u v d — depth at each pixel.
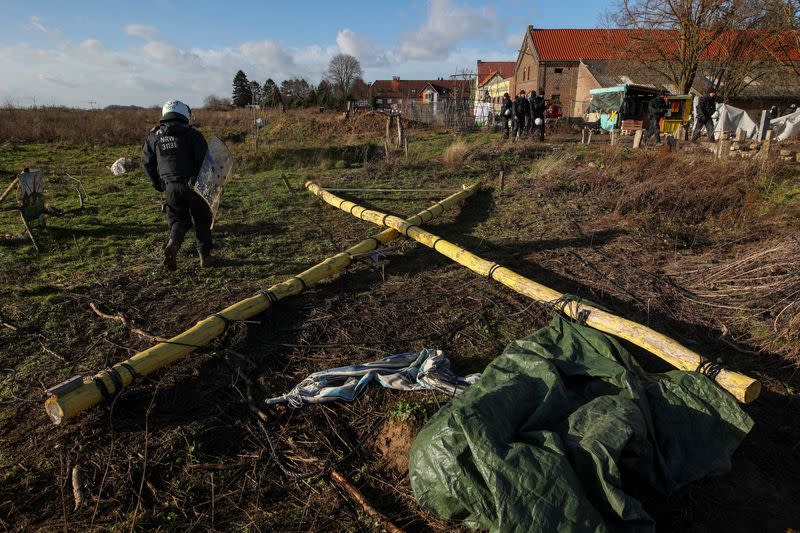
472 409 2.66
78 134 18.47
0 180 11.07
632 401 2.89
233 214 8.41
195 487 2.98
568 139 17.59
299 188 10.33
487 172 11.61
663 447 2.91
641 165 10.30
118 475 3.02
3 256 6.14
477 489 2.47
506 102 16.17
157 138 5.36
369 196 9.87
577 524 2.24
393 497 2.95
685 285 5.50
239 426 3.44
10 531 2.66
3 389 3.71
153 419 3.46
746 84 27.11
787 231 6.68
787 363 4.09
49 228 7.29
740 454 3.23
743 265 5.36
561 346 3.51
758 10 22.84
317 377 3.77
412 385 3.72
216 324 4.28
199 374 3.95
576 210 8.39
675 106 21.94
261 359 4.14
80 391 3.31
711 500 2.90
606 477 2.38
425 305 5.06
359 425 3.47
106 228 7.38
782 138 17.22
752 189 8.41
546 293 4.79
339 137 18.61
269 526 2.75
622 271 5.86
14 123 19.70
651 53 25.88
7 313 4.71
